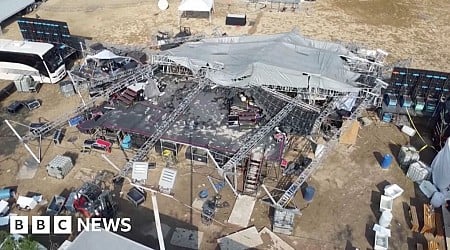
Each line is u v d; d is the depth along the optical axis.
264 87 30.23
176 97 30.95
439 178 26.77
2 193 26.47
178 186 27.42
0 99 35.03
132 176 25.92
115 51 37.16
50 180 27.95
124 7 48.62
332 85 29.50
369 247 24.00
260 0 48.34
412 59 39.31
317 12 47.50
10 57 35.44
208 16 46.16
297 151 29.75
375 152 30.16
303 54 32.03
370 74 32.12
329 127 30.55
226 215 25.62
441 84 31.42
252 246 23.94
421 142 30.94
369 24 45.34
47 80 36.56
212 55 32.78
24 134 31.53
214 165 28.58
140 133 28.02
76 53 39.31
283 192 26.88
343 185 27.70
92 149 29.97
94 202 25.16
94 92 32.91
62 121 31.27
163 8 47.50
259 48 32.56
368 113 33.53
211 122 28.72
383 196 26.34
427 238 24.48
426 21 45.94
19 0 46.47
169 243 24.09
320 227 25.08
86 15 47.16
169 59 32.59
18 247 20.03
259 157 26.94
